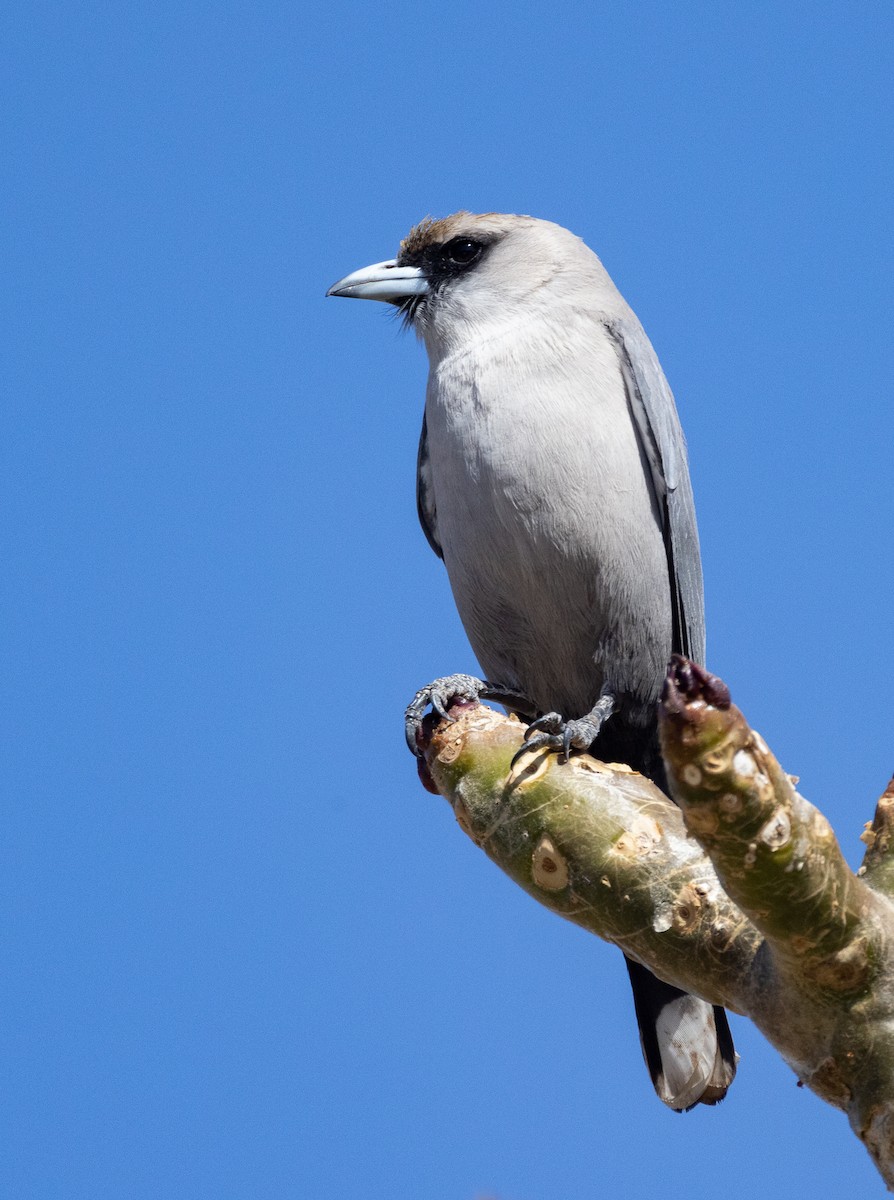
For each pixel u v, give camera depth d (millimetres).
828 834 4645
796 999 5012
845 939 4793
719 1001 5461
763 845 4496
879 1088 4863
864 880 5281
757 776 4410
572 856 5766
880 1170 4906
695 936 5449
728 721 4355
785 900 4645
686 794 4426
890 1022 4879
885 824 5398
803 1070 5129
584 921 5812
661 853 5637
